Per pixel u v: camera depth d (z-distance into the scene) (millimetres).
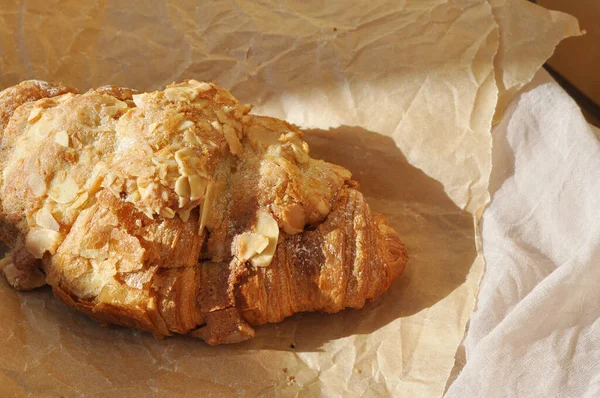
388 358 378
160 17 447
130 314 366
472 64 432
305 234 380
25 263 376
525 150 428
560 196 414
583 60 512
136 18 447
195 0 447
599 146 413
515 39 433
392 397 366
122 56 448
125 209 363
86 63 446
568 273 371
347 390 369
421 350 379
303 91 448
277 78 449
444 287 403
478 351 363
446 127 432
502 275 392
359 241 380
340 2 445
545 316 367
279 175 376
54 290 371
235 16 447
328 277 375
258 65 448
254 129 394
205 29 448
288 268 376
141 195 361
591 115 516
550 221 412
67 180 370
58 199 369
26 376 356
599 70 505
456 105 432
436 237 424
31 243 371
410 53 438
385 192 440
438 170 432
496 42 432
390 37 440
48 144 373
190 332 378
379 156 440
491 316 381
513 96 433
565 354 360
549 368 358
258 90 451
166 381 366
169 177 363
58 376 359
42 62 440
